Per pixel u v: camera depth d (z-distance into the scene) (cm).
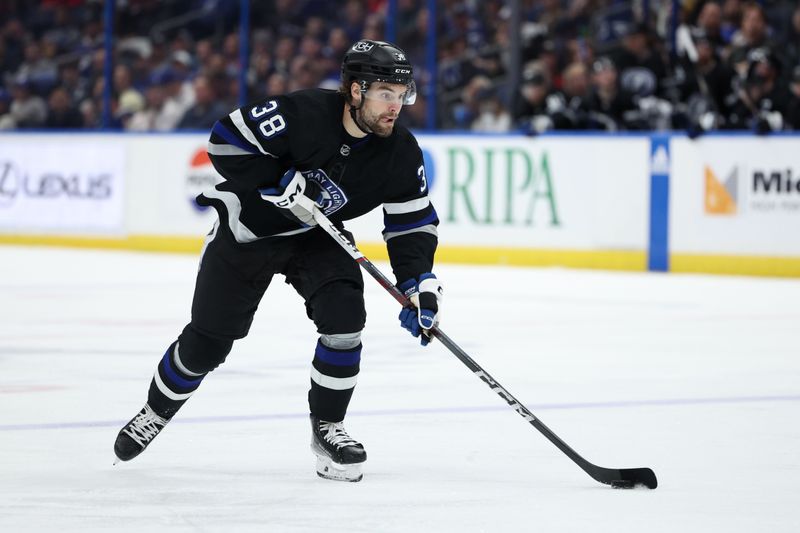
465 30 4141
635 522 924
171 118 4178
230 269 1072
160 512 952
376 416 1374
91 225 4000
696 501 995
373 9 4322
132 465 1125
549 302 2594
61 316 2298
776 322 2294
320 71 4134
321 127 1038
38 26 4619
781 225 3206
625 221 3369
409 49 4150
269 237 1076
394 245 1116
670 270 3331
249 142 1034
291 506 974
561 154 3425
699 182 3294
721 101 3366
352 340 1079
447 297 2672
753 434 1288
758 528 908
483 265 3516
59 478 1070
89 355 1828
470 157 3534
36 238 4097
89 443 1223
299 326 2161
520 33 3678
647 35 3488
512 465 1134
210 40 4397
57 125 4353
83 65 4397
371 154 1062
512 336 2080
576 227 3416
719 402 1484
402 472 1102
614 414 1400
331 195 1073
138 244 3925
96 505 973
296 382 1591
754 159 3228
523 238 3478
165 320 2250
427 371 1698
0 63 4591
